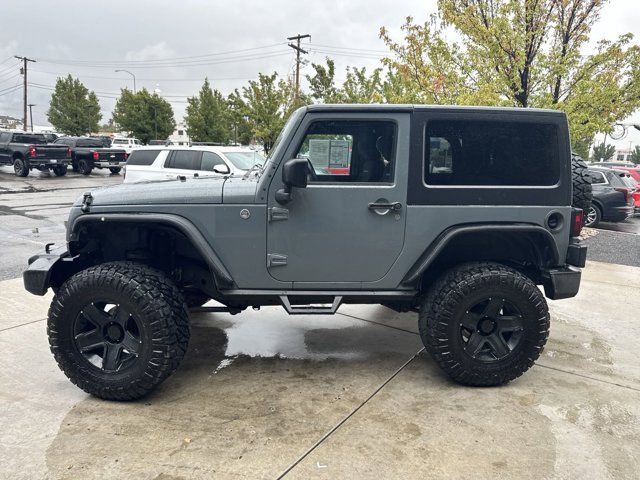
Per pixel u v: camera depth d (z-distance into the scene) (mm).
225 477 2531
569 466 2643
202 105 34188
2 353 4008
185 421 3061
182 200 3287
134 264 3357
